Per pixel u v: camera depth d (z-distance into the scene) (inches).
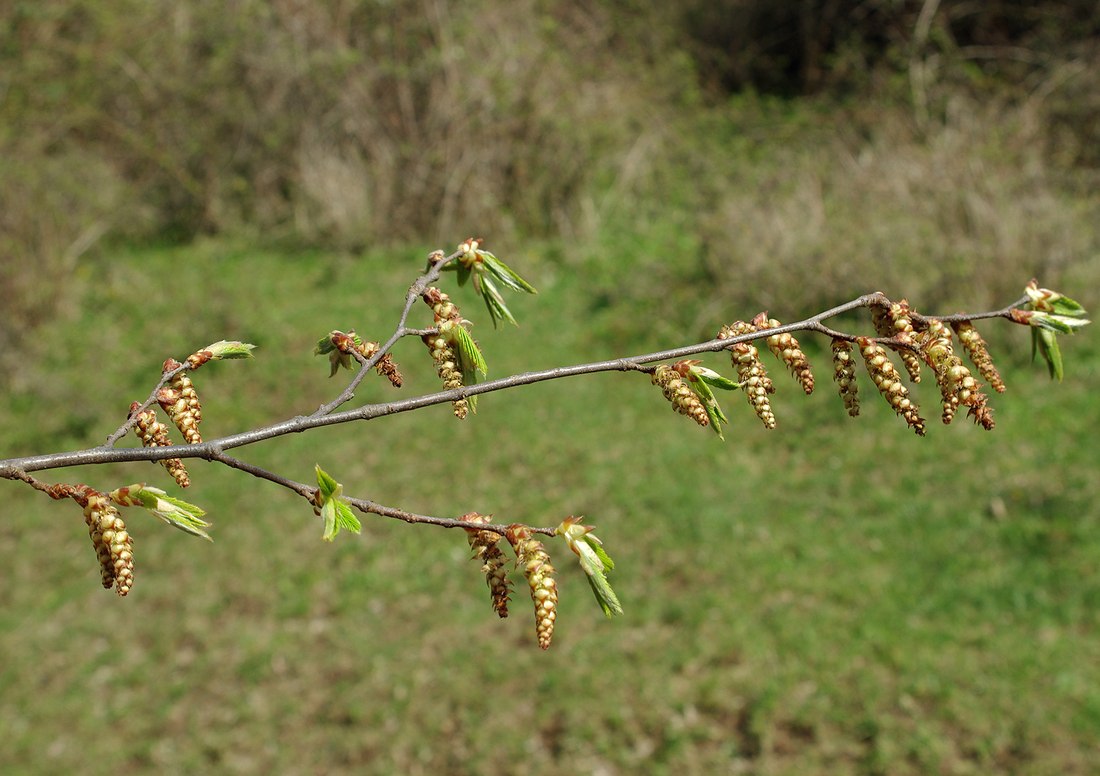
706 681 209.8
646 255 437.1
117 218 496.4
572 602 240.4
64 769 209.0
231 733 215.0
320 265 469.7
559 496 284.4
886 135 444.5
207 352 64.6
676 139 518.0
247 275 464.8
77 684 232.7
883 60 528.1
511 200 487.8
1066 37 492.1
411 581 255.8
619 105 504.4
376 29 486.3
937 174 372.5
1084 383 307.9
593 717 205.5
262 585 260.4
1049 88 450.0
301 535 279.7
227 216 515.8
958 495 263.0
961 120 419.8
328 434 331.9
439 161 477.7
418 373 368.2
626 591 241.9
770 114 538.3
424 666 226.2
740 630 223.1
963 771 181.9
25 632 250.7
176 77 515.2
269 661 233.5
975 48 506.0
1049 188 377.1
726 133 524.7
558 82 490.6
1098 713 188.4
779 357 61.7
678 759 193.8
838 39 580.4
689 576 243.8
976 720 191.0
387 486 298.8
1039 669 200.5
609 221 481.4
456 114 476.7
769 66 626.8
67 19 526.0
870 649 212.5
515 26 498.9
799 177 414.6
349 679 225.8
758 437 307.6
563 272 444.5
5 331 378.3
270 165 512.1
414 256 468.4
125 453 56.6
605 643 225.3
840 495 270.8
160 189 532.7
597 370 61.4
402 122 489.1
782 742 194.4
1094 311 331.6
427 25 480.4
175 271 473.1
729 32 619.2
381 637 237.1
